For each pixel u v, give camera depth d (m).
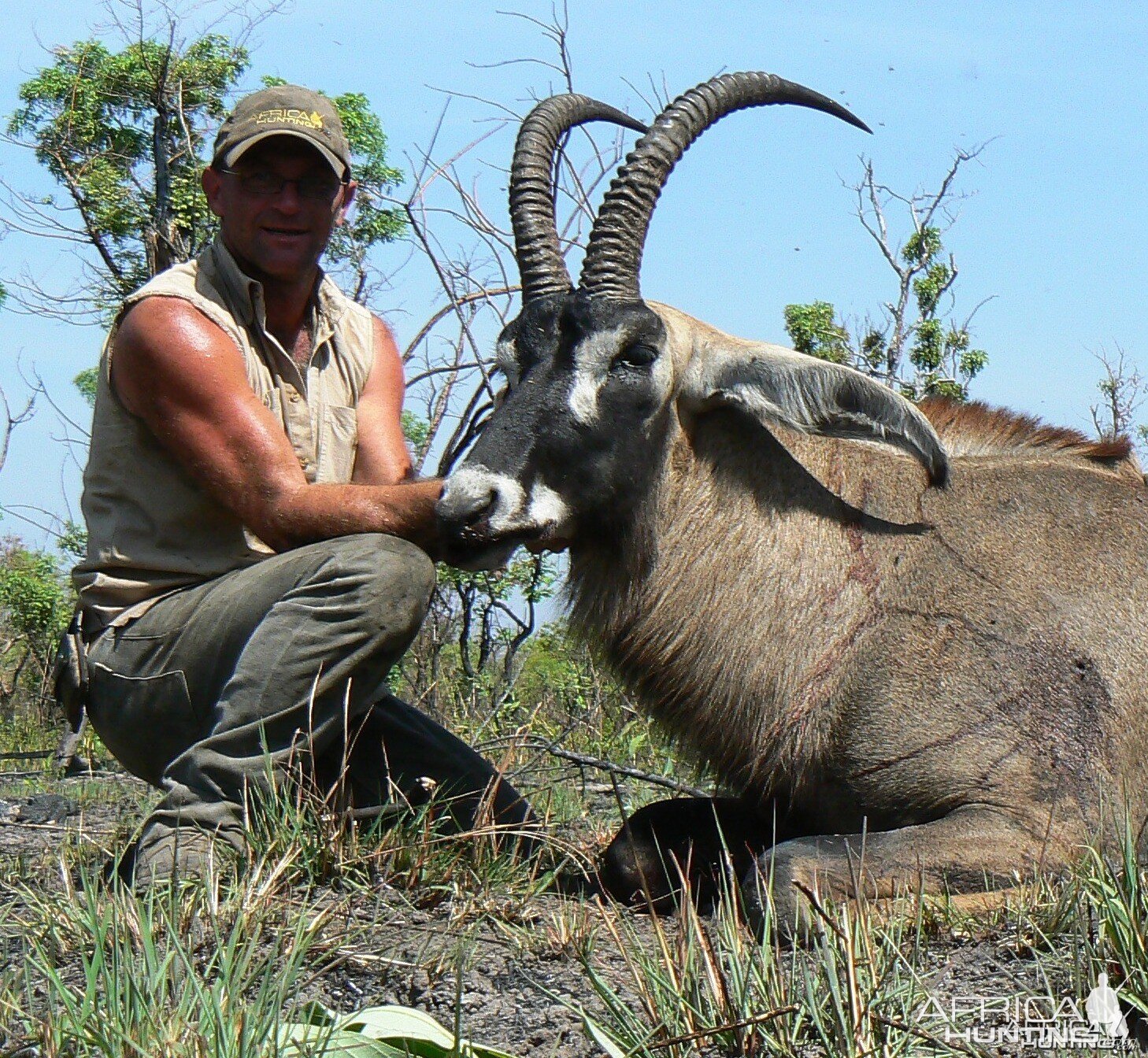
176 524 2.75
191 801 2.55
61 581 8.34
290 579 2.63
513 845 2.64
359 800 2.80
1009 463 2.90
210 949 2.25
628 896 2.67
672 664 2.82
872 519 2.81
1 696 7.27
